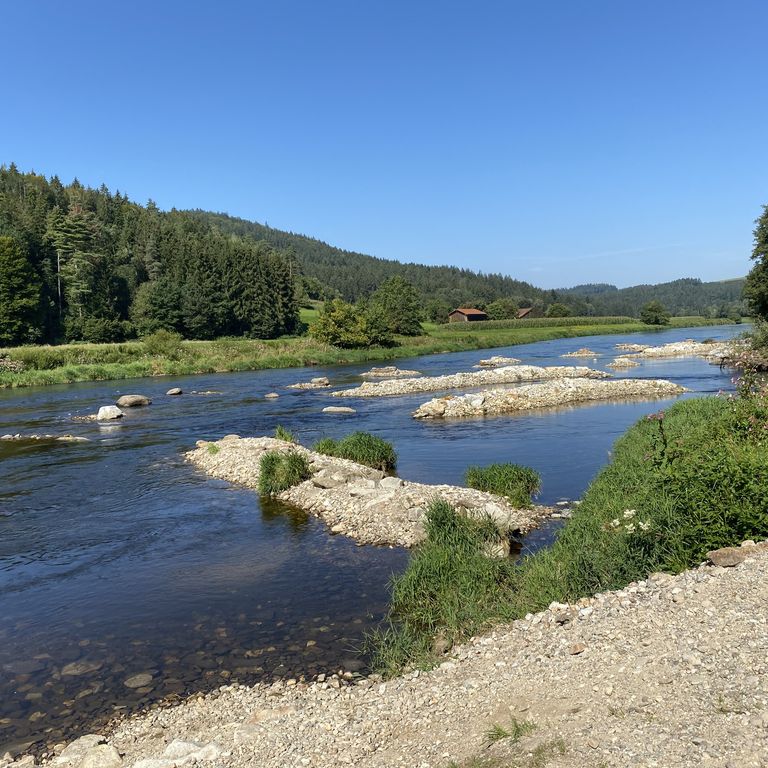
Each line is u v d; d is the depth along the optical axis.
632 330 136.12
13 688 8.73
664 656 6.58
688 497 9.59
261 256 121.62
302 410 36.84
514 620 9.05
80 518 16.89
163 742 7.30
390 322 108.75
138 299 109.56
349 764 6.20
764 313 52.88
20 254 90.94
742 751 4.81
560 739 5.57
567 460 21.61
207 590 11.88
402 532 14.46
